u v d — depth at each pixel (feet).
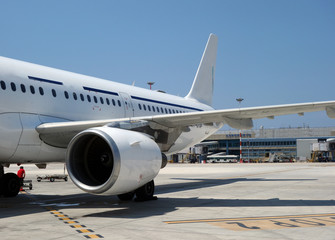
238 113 36.76
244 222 25.38
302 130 336.08
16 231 22.99
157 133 38.06
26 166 184.24
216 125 67.62
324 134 331.36
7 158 35.55
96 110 44.39
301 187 52.01
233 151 347.97
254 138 325.01
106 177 33.47
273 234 21.47
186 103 67.67
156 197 39.55
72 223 25.61
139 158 30.73
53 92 39.19
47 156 38.24
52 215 29.43
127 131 31.94
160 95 60.75
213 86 79.82
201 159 282.15
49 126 35.42
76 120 41.57
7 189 44.29
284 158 292.20
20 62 38.06
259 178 73.67
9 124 34.06
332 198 38.99
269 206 33.30
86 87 44.24
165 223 25.23
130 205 35.19
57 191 52.29
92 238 20.86
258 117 39.24
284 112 37.76
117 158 29.07
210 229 23.03
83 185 30.48
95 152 33.37
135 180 30.68
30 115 36.19
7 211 31.91
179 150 59.52
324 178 71.56
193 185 59.11
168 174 95.55
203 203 35.94
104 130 30.55
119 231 22.68
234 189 50.49
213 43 79.56
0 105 33.55
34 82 37.52
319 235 21.16
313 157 267.80
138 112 52.01
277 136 339.36
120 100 49.06
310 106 35.42
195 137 61.77
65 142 37.50
